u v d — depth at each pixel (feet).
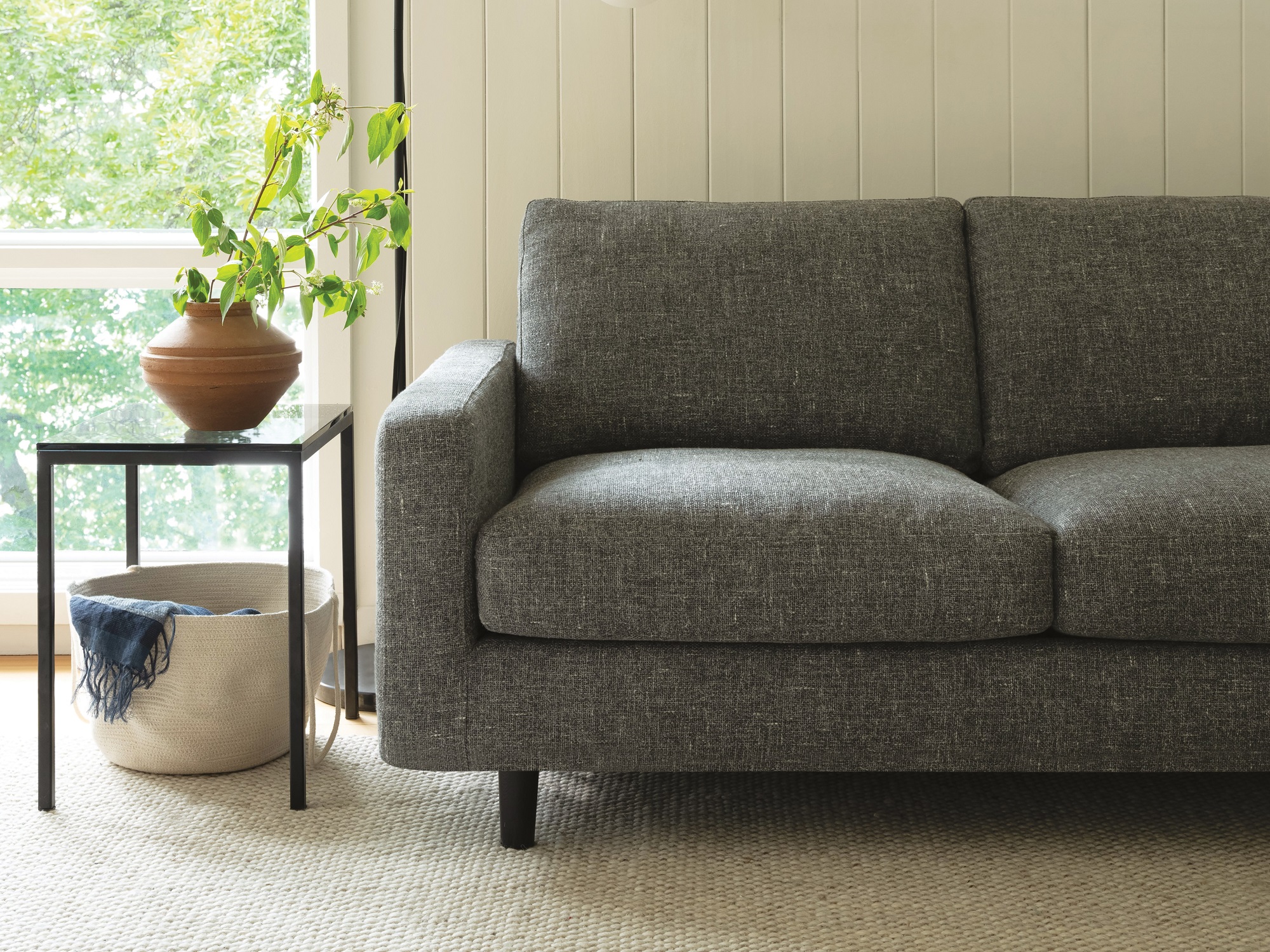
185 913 4.25
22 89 7.76
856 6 7.55
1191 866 4.64
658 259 6.31
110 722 5.49
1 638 7.69
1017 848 4.81
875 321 6.20
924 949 4.01
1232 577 4.46
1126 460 5.26
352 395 7.77
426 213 7.62
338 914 4.25
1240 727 4.56
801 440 6.14
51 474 5.19
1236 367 6.09
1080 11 7.56
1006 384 6.19
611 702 4.60
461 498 4.57
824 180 7.66
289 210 7.84
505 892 4.42
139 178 7.87
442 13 7.49
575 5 7.52
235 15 7.84
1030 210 6.50
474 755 4.64
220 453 5.17
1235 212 6.41
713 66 7.58
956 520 4.55
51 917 4.21
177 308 5.71
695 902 4.35
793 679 4.58
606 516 4.59
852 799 5.32
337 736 6.23
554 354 6.18
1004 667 4.58
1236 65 7.60
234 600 6.49
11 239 7.73
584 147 7.61
